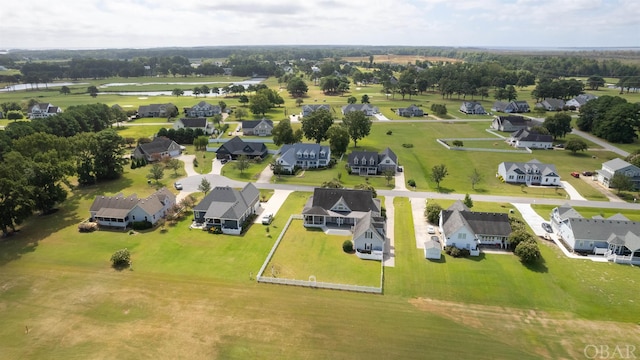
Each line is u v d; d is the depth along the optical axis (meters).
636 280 57.41
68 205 84.38
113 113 165.00
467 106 197.00
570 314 49.94
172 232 71.88
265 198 88.50
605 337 45.88
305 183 99.12
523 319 48.88
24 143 91.88
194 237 69.94
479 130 160.62
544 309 50.84
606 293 54.22
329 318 48.41
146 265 60.47
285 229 72.44
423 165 114.19
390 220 77.12
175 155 124.50
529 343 44.75
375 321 47.94
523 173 99.25
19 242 67.94
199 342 44.31
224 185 97.31
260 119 167.62
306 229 73.19
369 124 134.88
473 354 42.88
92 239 69.06
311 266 60.41
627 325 47.97
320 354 42.62
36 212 80.44
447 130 160.75
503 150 128.88
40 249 65.50
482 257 63.53
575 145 123.69
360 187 87.88
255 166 113.25
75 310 50.03
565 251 65.69
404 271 59.34
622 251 63.75
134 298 52.22
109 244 67.19
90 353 42.81
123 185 96.94
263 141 141.62
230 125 171.25
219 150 120.75
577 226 66.25
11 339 45.12
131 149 131.88
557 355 43.06
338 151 121.06
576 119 172.88
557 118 140.75
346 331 46.16
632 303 52.09
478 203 85.38
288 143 126.19
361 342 44.41
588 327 47.56
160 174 98.00
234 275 57.72
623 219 68.69
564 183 99.19
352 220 74.31
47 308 50.53
